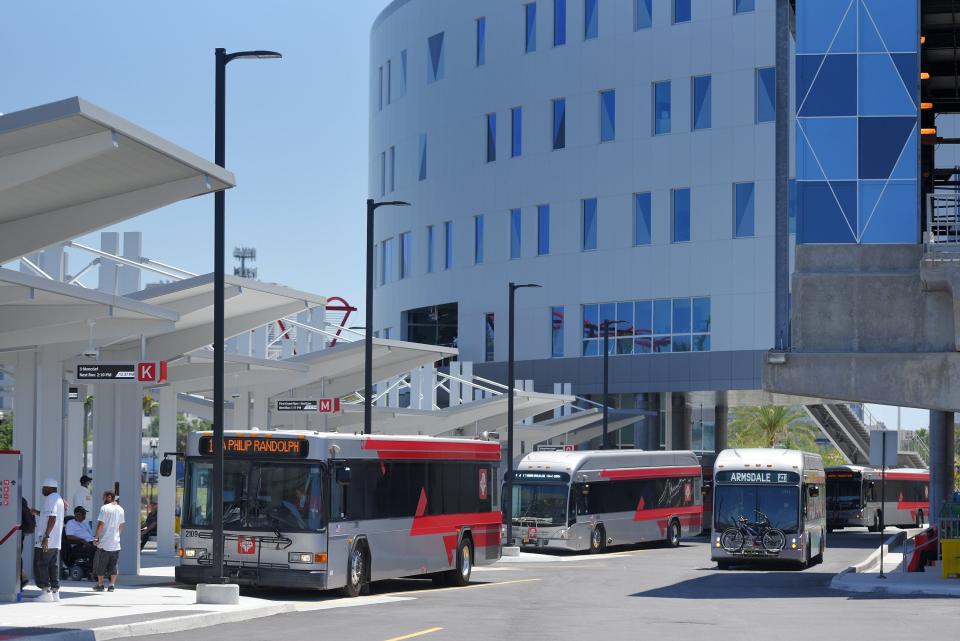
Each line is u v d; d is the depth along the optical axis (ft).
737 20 231.91
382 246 307.58
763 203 229.04
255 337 159.33
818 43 122.72
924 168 173.68
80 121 61.21
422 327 287.48
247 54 86.89
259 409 149.18
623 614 82.48
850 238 119.96
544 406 218.59
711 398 259.19
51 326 91.40
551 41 256.32
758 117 230.68
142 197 75.31
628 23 244.42
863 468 249.75
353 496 95.96
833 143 121.60
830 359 114.52
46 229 76.74
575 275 251.39
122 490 110.32
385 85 304.09
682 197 238.27
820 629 71.56
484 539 117.91
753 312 229.66
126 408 111.24
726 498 142.61
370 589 109.50
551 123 256.32
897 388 113.09
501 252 265.13
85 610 74.59
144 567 119.24
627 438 282.56
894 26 122.01
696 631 70.28
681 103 238.07
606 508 182.60
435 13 283.18
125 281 116.37
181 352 118.32
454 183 276.62
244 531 92.38
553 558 169.27
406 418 187.73
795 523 140.56
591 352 249.34
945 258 111.96
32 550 90.84
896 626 73.51
